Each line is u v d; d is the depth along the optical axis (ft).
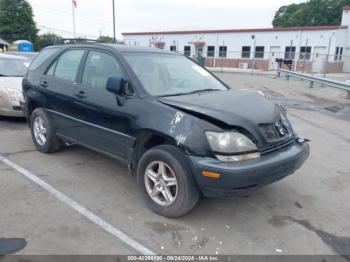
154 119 12.09
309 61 116.16
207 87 15.37
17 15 206.49
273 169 11.32
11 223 11.57
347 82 48.85
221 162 10.78
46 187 14.49
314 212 13.21
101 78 14.76
